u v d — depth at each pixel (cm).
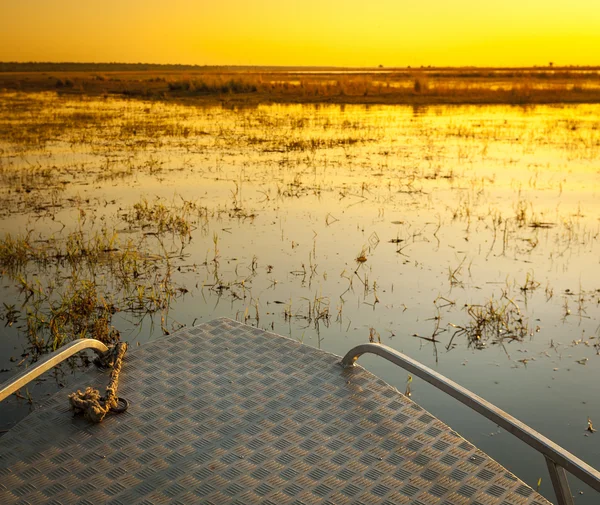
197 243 769
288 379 356
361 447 296
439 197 1021
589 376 450
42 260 700
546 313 560
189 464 284
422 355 483
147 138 1730
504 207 957
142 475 277
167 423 314
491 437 380
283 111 2616
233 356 383
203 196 1024
